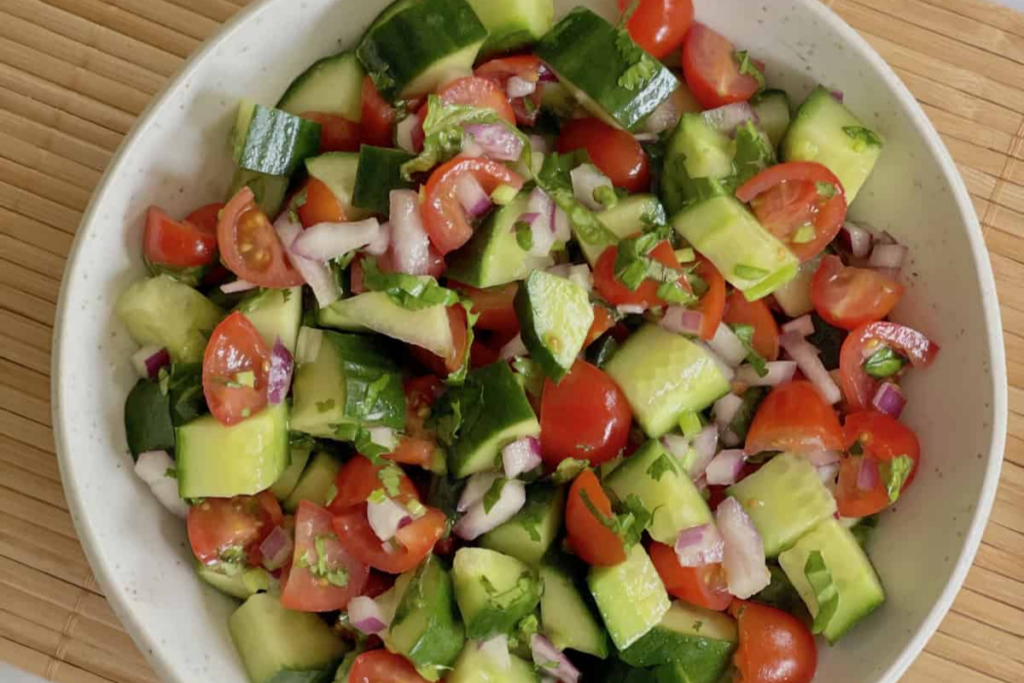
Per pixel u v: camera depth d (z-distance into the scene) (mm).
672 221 465
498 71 465
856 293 473
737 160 468
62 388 435
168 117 443
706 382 467
